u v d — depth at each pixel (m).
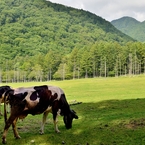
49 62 145.12
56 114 14.52
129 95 34.72
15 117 12.97
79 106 26.14
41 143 12.85
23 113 13.21
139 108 23.14
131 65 121.81
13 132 14.66
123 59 129.12
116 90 43.16
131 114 19.84
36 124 17.22
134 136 13.50
